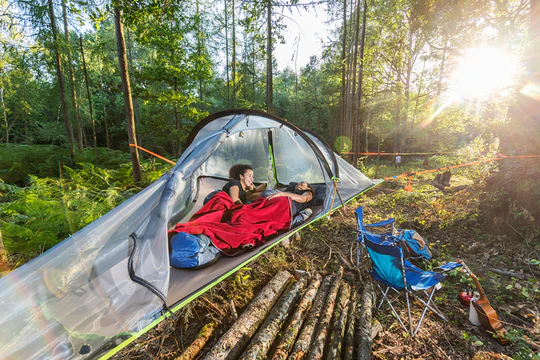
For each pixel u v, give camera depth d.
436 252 3.79
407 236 3.60
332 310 2.67
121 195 5.89
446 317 2.65
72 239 2.37
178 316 2.54
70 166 10.54
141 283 2.16
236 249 3.12
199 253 2.76
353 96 10.98
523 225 3.78
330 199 4.36
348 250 4.04
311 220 4.06
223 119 3.97
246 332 2.32
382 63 17.09
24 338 1.77
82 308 1.99
